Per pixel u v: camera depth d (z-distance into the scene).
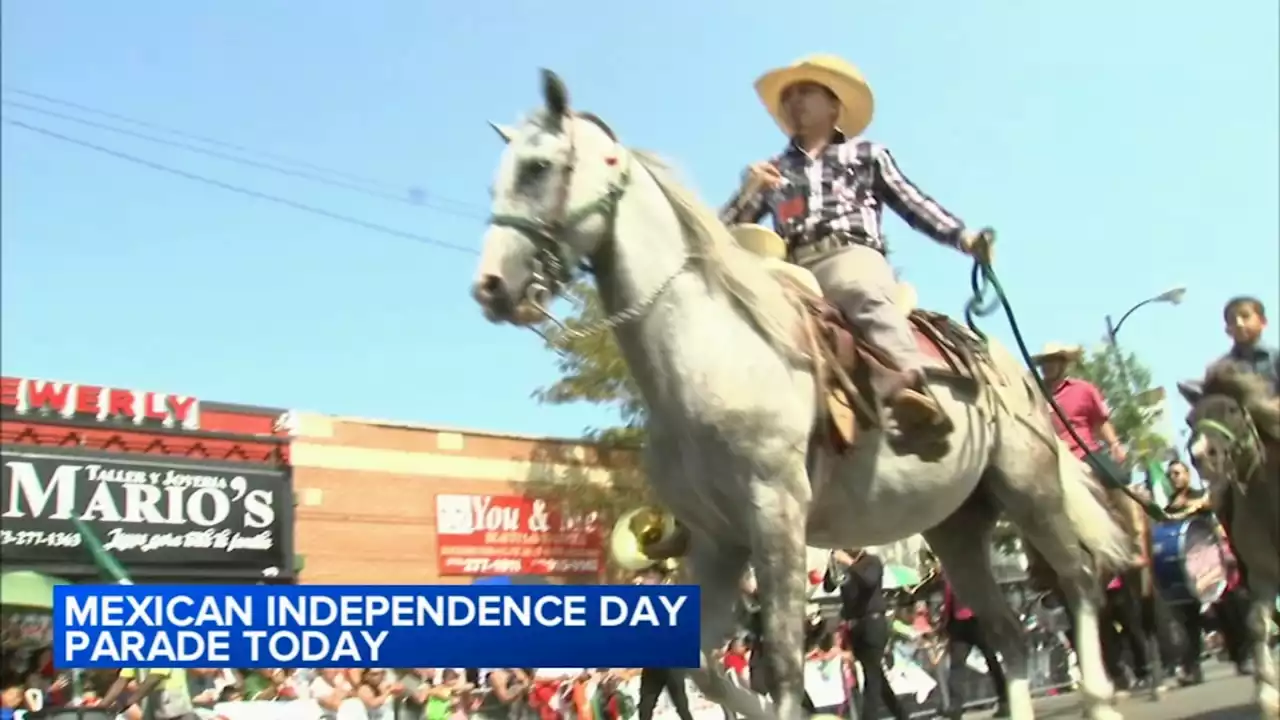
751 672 9.35
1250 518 6.66
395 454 25.59
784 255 5.51
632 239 4.70
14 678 17.09
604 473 29.27
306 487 23.83
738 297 4.77
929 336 5.82
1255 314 6.84
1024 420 6.23
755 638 9.30
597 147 4.68
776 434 4.61
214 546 21.66
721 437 4.59
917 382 5.15
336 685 11.10
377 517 25.03
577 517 28.56
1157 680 9.93
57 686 12.63
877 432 5.20
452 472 26.59
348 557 24.38
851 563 9.34
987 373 6.12
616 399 26.86
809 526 5.34
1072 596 6.39
